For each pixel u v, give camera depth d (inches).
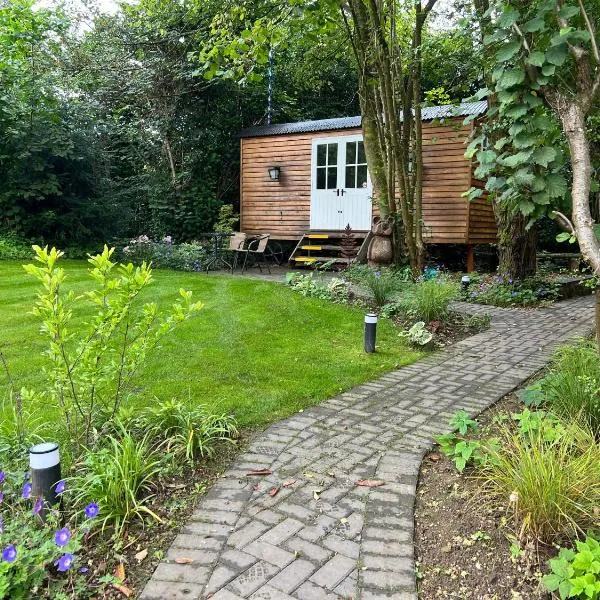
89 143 430.3
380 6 297.6
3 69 375.6
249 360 166.4
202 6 378.6
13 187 402.6
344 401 137.2
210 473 99.2
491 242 413.4
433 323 219.8
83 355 98.0
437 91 300.4
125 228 469.7
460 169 382.9
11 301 237.1
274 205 470.0
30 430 108.3
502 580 71.4
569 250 527.8
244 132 486.6
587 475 80.3
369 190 421.4
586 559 65.6
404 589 69.2
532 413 107.3
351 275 310.3
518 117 96.3
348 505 88.4
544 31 94.3
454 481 96.0
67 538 68.4
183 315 106.1
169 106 481.4
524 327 232.4
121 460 90.6
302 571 72.4
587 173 94.0
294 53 522.9
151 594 68.2
